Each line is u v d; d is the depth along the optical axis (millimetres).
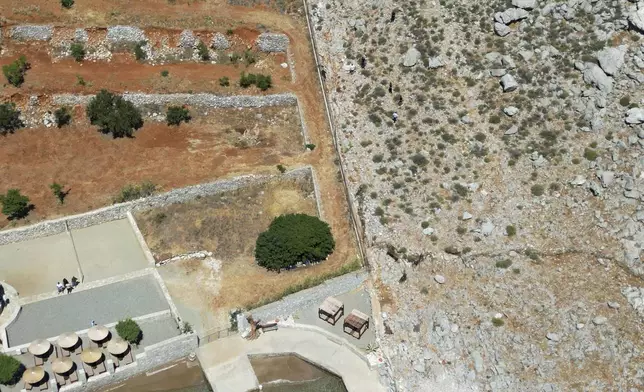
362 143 68312
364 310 60344
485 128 65562
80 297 60344
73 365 55188
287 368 57188
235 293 60875
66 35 75000
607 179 59344
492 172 63406
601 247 57438
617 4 66750
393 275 61594
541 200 60844
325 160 68938
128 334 56406
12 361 53969
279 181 67875
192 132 71438
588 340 53562
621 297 54781
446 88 68500
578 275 56750
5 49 74375
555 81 65625
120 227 65688
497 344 55375
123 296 60594
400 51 71938
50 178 67188
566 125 63531
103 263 62844
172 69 74438
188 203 66500
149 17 76188
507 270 58281
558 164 62094
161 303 60312
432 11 72750
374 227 63906
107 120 69375
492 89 67188
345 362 57000
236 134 71562
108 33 75000
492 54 68375
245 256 63500
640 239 56500
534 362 53844
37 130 70125
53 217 64312
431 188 64188
